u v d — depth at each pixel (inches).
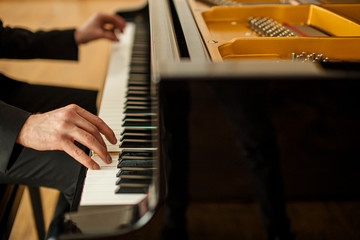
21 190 45.9
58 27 157.1
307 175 27.4
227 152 26.0
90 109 44.8
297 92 24.4
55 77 114.3
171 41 31.1
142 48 62.2
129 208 27.6
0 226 39.6
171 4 47.8
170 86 23.6
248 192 27.8
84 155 31.8
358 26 37.9
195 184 27.0
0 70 116.7
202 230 28.3
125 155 33.2
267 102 24.5
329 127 26.0
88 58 130.0
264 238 29.1
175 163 26.2
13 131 33.4
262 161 26.7
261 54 35.8
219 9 45.9
